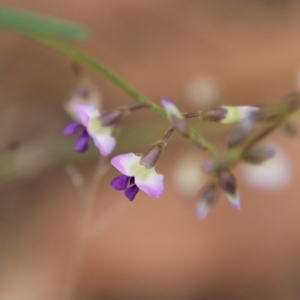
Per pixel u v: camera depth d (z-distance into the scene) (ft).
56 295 1.04
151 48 1.22
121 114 0.74
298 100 0.78
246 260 1.07
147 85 1.18
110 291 1.04
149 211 1.08
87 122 0.73
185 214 1.08
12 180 1.13
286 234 1.09
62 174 1.13
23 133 1.11
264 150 0.75
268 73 1.21
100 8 1.23
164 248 1.06
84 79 0.82
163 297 1.04
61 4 1.21
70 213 1.11
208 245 1.07
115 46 1.21
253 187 1.12
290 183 1.11
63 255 1.08
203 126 0.89
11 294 1.05
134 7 1.24
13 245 1.10
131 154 0.70
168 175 1.09
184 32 1.24
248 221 1.10
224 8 1.28
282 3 1.28
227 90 1.20
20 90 1.16
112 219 1.08
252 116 0.74
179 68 1.21
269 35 1.25
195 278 1.05
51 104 1.14
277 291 1.06
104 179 1.11
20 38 1.18
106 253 1.06
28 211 1.12
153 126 0.94
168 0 1.26
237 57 1.22
